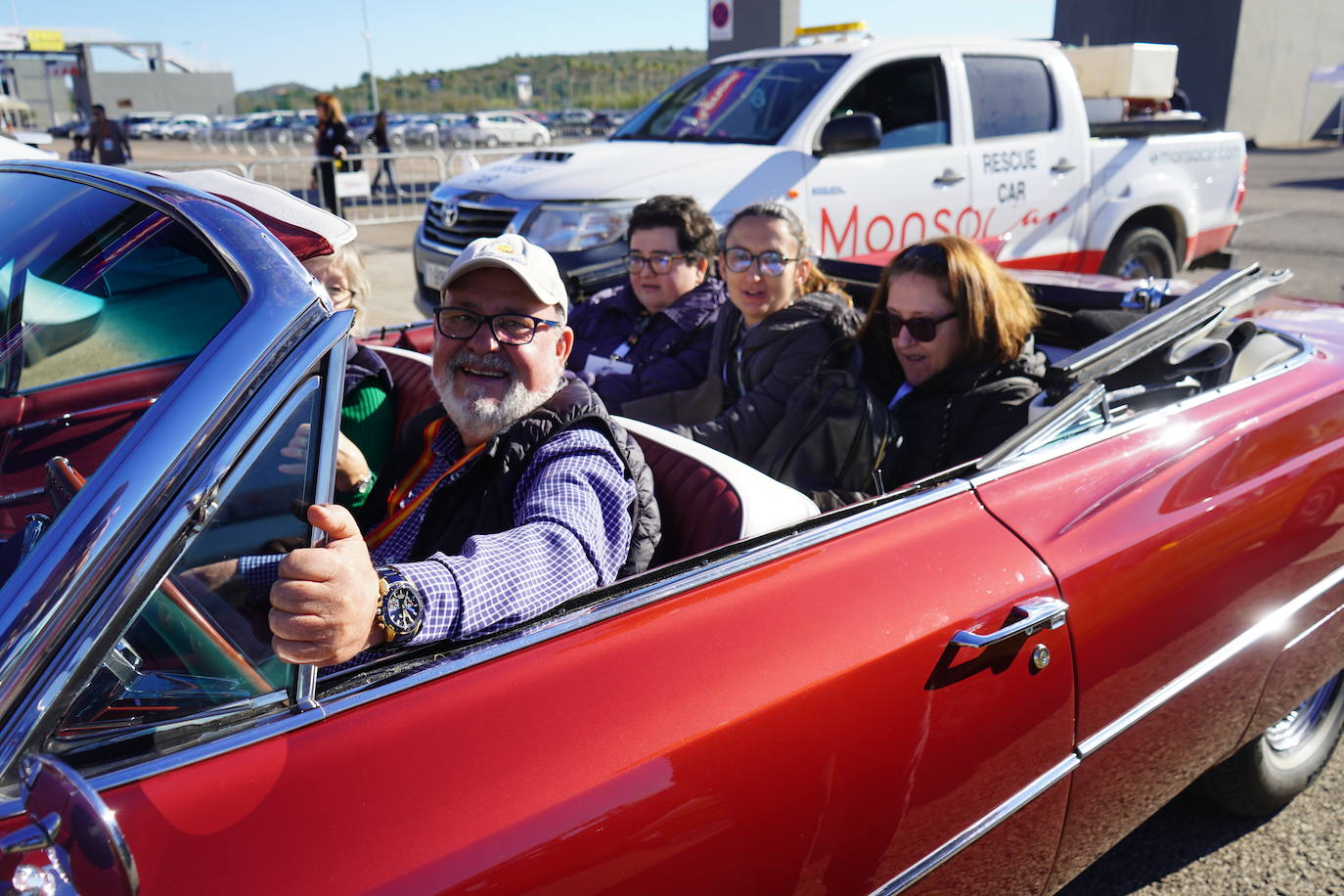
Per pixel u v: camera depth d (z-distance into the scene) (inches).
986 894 68.9
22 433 49.3
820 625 57.8
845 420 91.0
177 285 48.2
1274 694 89.7
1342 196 641.6
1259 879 98.3
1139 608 72.1
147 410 42.9
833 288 117.3
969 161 229.8
